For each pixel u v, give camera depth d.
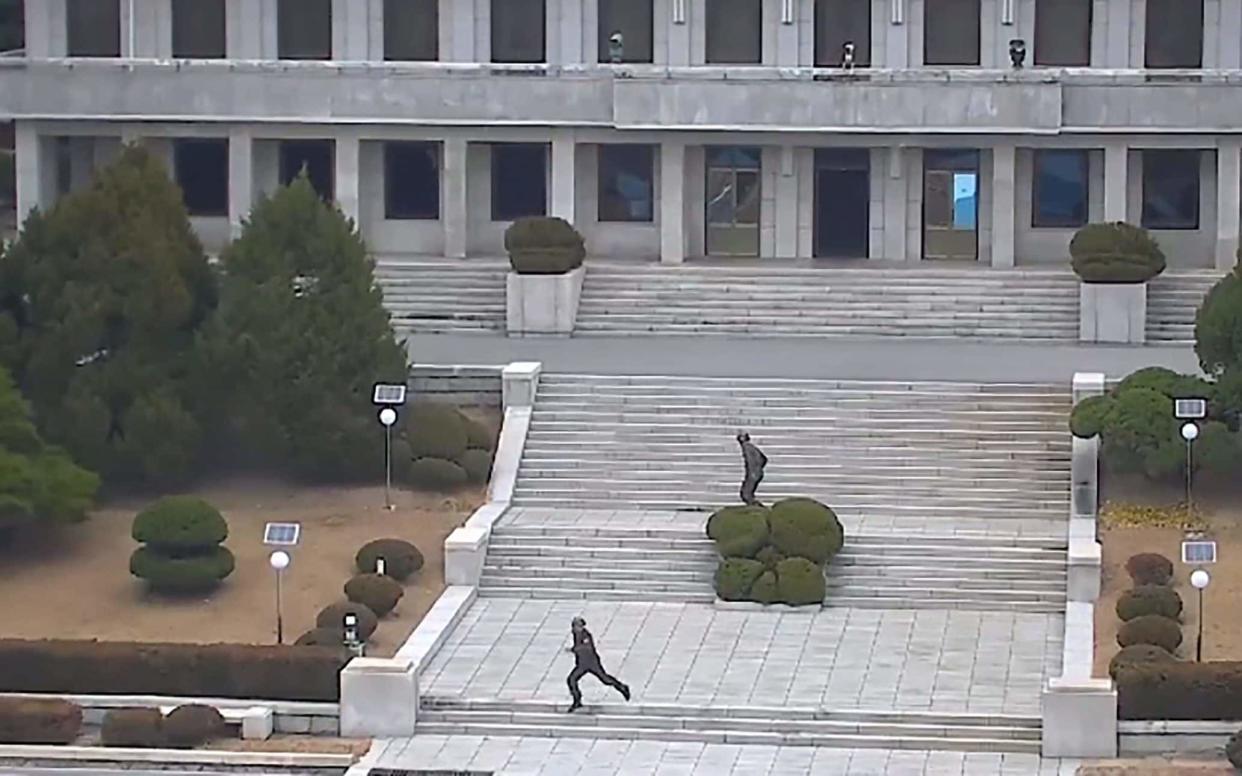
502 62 155.88
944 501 117.75
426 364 128.62
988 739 95.94
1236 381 115.62
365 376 120.31
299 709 97.69
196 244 123.12
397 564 110.56
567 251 142.62
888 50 153.75
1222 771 92.62
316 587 109.00
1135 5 152.12
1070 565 107.62
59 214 120.12
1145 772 92.75
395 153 156.12
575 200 154.25
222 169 157.12
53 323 118.19
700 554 113.00
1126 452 115.81
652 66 153.50
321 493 120.00
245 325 119.25
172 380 119.81
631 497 118.94
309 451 119.50
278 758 94.00
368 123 153.00
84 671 98.38
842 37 154.38
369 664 97.81
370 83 152.62
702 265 149.88
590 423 123.75
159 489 120.12
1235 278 117.56
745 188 154.38
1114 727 94.69
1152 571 107.06
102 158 157.25
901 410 123.75
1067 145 150.38
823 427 122.81
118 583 109.69
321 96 152.88
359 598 106.81
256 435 119.25
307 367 119.06
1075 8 152.88
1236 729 94.38
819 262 152.38
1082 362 133.00
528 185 155.88
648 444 122.19
